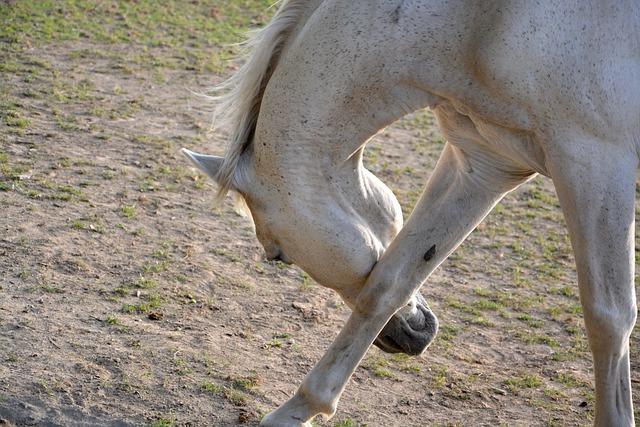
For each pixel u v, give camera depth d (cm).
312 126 593
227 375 738
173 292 866
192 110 1354
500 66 566
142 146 1205
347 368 648
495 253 1057
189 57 1580
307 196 603
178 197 1078
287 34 611
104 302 828
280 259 637
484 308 923
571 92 566
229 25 1783
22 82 1366
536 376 802
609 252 586
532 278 1004
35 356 726
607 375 619
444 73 584
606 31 561
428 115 1505
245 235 1010
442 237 641
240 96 618
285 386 738
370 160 1280
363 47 582
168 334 788
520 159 611
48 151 1146
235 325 827
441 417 723
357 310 643
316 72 588
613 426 625
